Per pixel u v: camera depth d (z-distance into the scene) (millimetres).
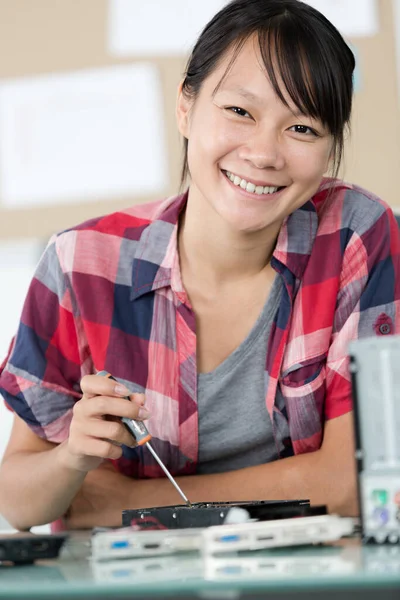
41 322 1688
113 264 1701
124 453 1687
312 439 1678
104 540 960
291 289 1643
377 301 1668
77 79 3262
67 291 1671
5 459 1689
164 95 3219
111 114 3248
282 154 1455
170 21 3203
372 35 3137
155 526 1113
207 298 1662
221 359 1669
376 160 3146
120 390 1341
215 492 1575
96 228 1730
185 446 1675
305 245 1668
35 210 3295
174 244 1670
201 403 1656
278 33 1425
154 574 807
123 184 3254
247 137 1452
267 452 1715
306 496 1546
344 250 1680
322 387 1642
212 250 1612
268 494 1558
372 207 1723
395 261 1698
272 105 1432
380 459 915
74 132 3271
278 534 934
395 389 900
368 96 3145
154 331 1666
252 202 1491
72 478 1516
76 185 3275
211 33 1502
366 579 715
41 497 1550
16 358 1687
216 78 1478
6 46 3291
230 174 1503
